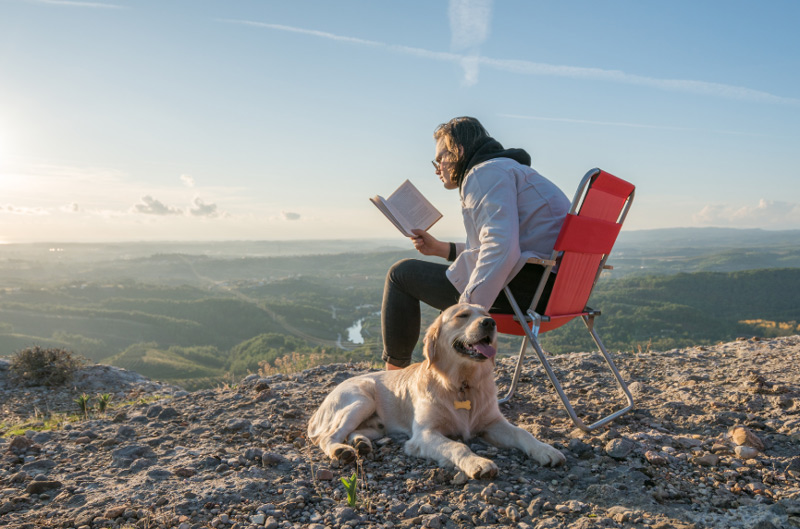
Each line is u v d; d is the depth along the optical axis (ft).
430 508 7.63
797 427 10.30
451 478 8.72
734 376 14.85
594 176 9.88
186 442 11.39
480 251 10.50
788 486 8.02
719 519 7.00
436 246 12.90
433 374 10.50
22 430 16.70
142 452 10.53
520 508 7.53
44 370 26.40
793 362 16.12
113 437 11.81
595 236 10.77
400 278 12.58
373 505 7.91
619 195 11.31
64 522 7.50
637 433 10.31
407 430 11.16
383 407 11.66
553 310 10.95
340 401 11.28
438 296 12.32
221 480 8.93
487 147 11.73
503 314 11.11
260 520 7.41
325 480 8.89
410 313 12.87
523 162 11.68
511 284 11.09
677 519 6.97
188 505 7.93
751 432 9.84
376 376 12.46
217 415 13.35
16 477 9.27
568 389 14.67
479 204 10.82
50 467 9.98
